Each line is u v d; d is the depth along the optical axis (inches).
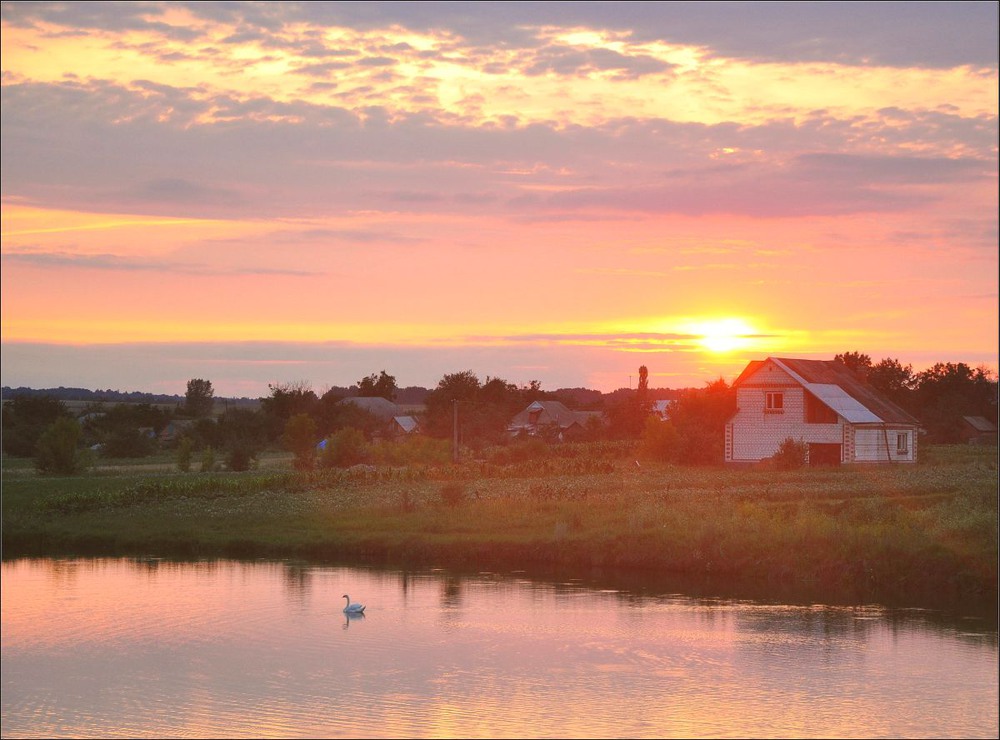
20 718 963.3
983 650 1160.8
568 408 7126.0
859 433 3275.1
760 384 3388.3
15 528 2214.6
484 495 2418.8
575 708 971.9
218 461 4379.9
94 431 5654.5
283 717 960.3
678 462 3486.7
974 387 5871.1
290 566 1770.4
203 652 1182.3
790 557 1578.5
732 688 1033.5
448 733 914.1
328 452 3560.5
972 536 1544.0
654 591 1501.0
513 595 1478.8
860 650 1163.3
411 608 1396.4
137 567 1769.2
